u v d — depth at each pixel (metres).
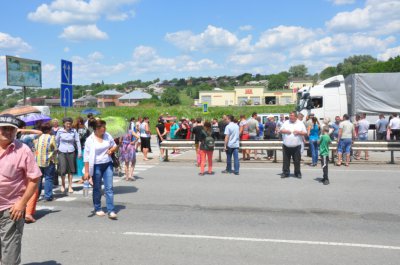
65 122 9.74
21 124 4.04
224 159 16.94
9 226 3.94
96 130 7.37
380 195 9.19
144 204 8.51
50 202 8.86
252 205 8.29
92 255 5.38
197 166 14.72
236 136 12.58
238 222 6.99
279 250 5.50
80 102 120.94
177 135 20.50
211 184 10.86
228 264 4.98
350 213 7.57
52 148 8.92
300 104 24.39
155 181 11.48
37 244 5.88
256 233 6.31
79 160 11.31
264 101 91.25
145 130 16.81
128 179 11.73
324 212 7.66
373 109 21.70
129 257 5.28
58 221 7.22
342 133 14.26
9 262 3.97
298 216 7.37
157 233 6.37
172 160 16.81
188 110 46.06
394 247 5.59
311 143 14.34
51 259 5.24
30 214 7.12
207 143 12.46
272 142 15.33
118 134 10.88
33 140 8.91
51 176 8.98
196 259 5.18
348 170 13.26
